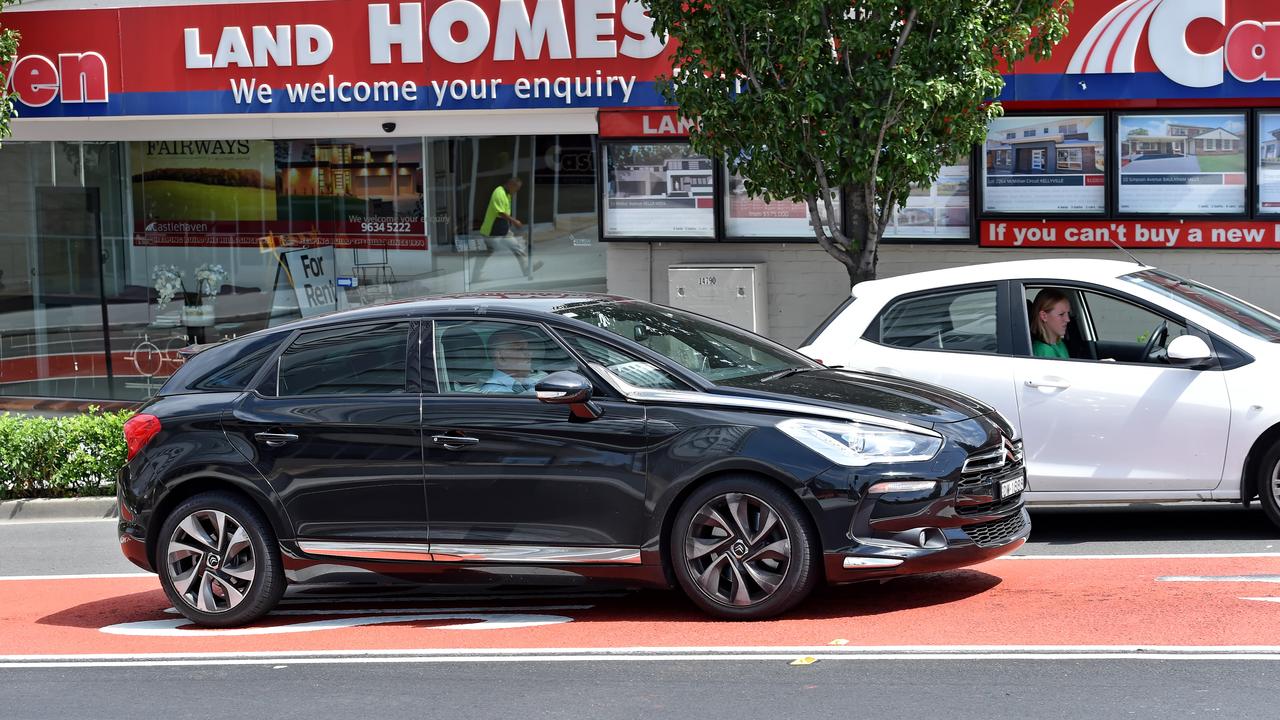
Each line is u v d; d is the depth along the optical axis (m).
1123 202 14.02
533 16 14.95
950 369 9.16
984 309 9.27
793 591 7.02
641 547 7.19
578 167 16.09
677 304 15.11
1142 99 13.70
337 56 15.47
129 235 17.66
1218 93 13.46
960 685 5.95
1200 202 13.86
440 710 5.98
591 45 14.87
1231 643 6.42
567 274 16.23
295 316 17.22
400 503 7.55
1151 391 8.76
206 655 7.27
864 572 6.91
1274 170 13.69
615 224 15.34
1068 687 5.85
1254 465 8.73
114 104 16.05
